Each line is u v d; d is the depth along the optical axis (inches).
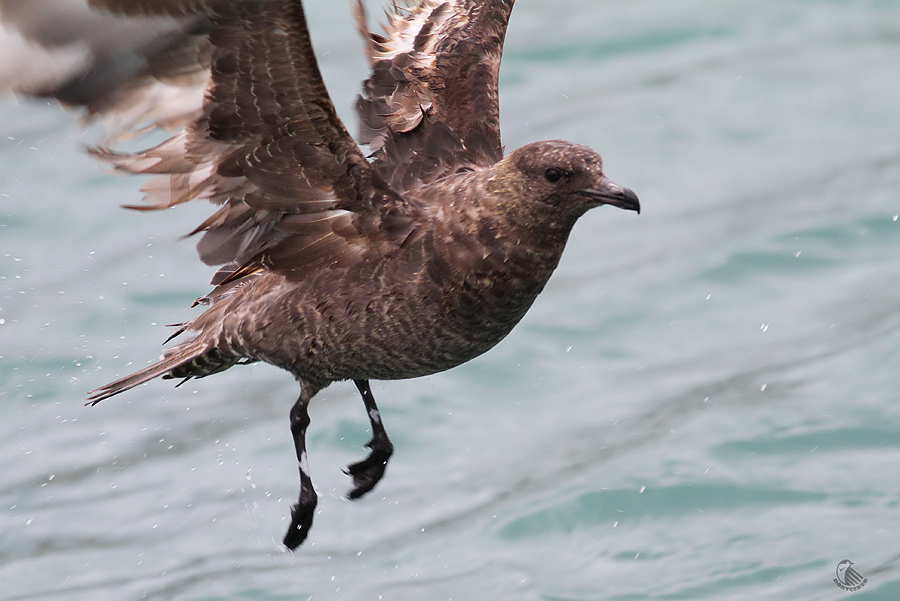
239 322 377.4
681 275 652.1
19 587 477.7
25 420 566.3
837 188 708.0
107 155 342.3
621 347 605.6
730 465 506.9
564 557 469.1
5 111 790.5
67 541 502.9
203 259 373.7
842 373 561.3
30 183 723.4
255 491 526.9
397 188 389.1
